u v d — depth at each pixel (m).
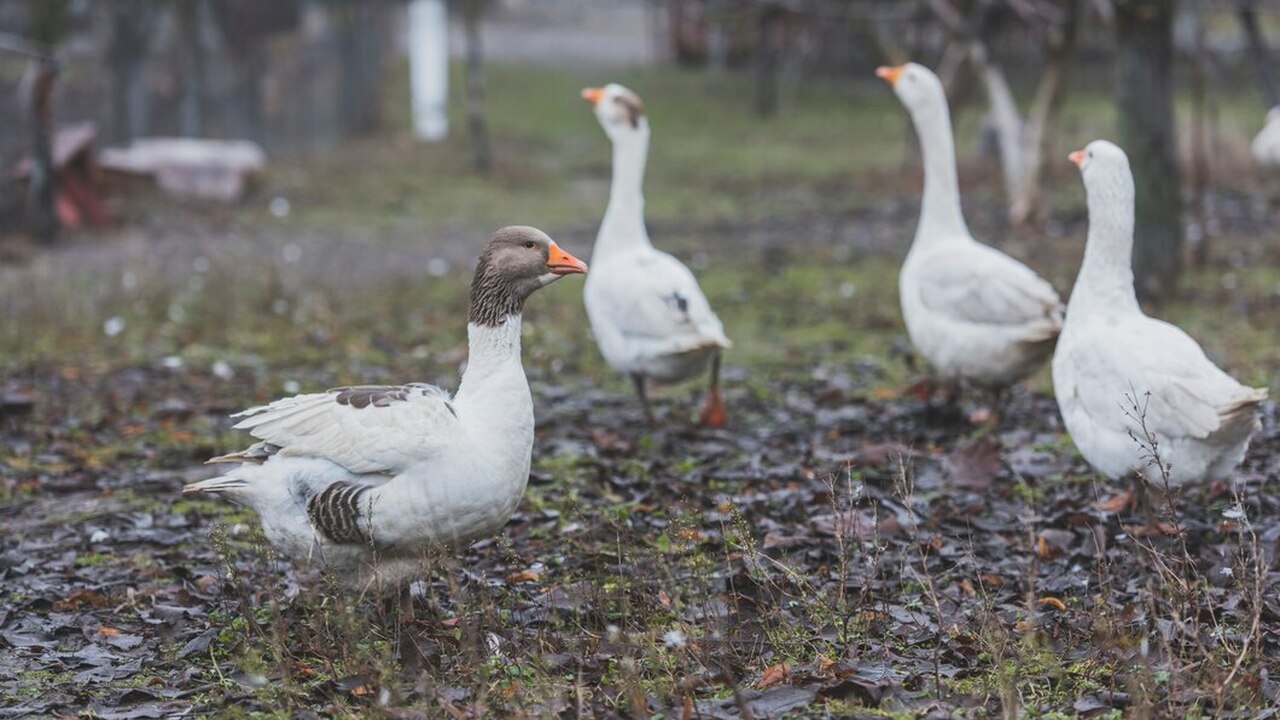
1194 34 18.62
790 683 5.87
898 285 17.92
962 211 23.72
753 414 11.54
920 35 30.31
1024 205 21.55
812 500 8.68
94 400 12.01
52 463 10.15
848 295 17.22
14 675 6.35
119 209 23.20
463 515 6.30
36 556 8.11
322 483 6.23
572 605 6.68
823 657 6.09
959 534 8.04
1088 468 9.37
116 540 8.32
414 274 19.12
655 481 9.27
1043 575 7.29
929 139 10.79
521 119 39.31
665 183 29.19
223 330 15.11
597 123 38.94
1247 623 6.17
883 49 28.02
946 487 9.10
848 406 11.70
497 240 6.50
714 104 42.16
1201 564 7.32
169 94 28.75
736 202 26.36
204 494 9.30
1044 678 5.90
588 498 9.00
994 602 6.64
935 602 6.39
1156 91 15.34
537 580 7.24
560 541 7.96
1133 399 7.54
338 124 35.12
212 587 7.43
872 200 26.05
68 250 20.11
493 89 44.28
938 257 10.52
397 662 6.11
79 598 7.32
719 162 32.09
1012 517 8.30
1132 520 8.14
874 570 6.76
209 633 6.66
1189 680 5.74
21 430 10.92
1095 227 8.05
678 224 23.81
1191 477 7.56
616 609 6.78
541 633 6.11
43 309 15.12
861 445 10.31
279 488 6.32
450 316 16.31
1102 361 7.77
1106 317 7.98
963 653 6.21
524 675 6.01
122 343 14.47
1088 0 29.06
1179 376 7.49
